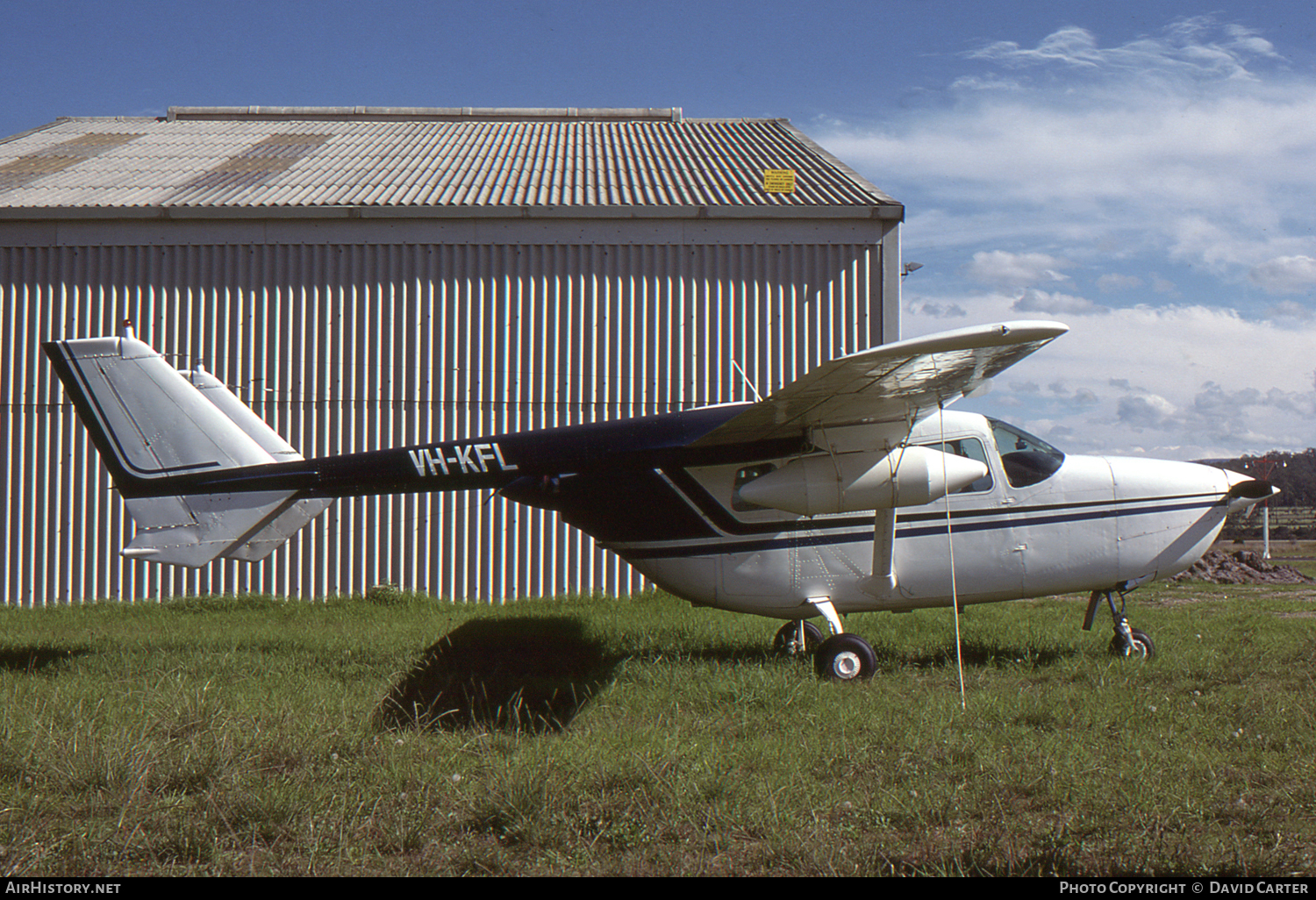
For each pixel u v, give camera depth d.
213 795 3.26
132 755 3.59
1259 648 6.18
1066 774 3.46
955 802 3.24
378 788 3.43
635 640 7.09
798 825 3.08
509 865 2.84
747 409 5.95
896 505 5.77
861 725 4.34
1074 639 6.64
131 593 10.23
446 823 3.15
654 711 4.78
